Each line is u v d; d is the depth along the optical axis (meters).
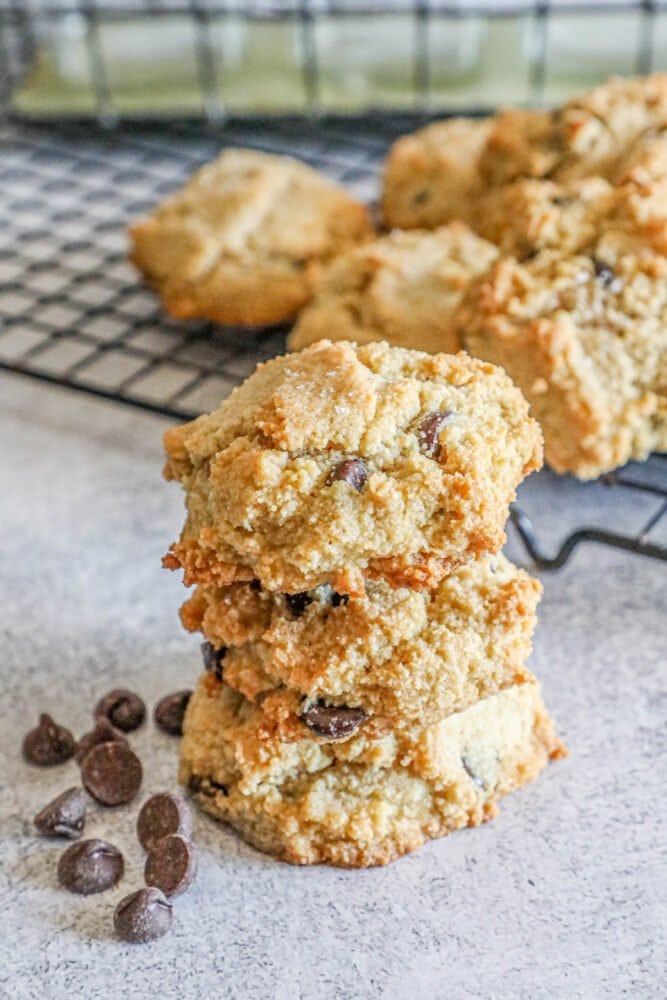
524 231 0.39
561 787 0.33
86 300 0.49
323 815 0.31
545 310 0.38
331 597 0.31
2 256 0.51
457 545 0.30
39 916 0.31
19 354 0.47
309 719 0.31
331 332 0.41
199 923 0.31
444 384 0.31
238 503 0.30
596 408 0.37
